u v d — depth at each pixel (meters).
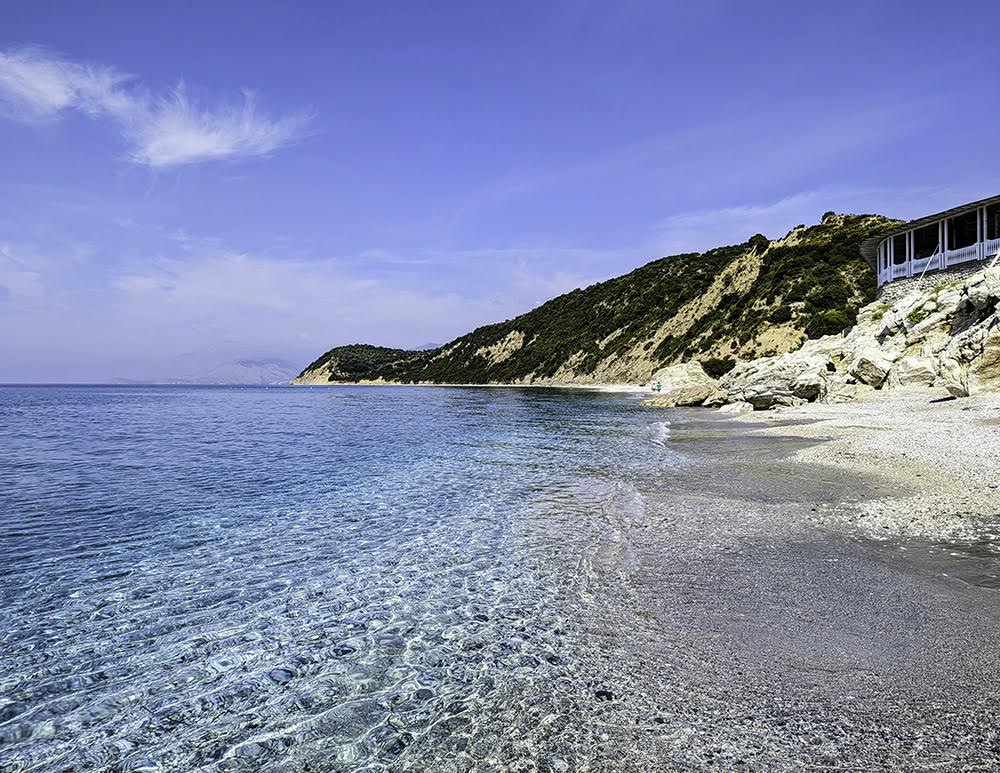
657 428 30.05
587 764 4.34
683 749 4.46
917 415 25.52
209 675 5.96
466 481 15.96
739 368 51.28
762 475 15.28
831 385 38.03
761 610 6.92
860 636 6.17
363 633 6.81
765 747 4.44
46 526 11.60
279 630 6.95
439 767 4.41
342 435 29.34
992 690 5.11
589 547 9.70
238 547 10.16
